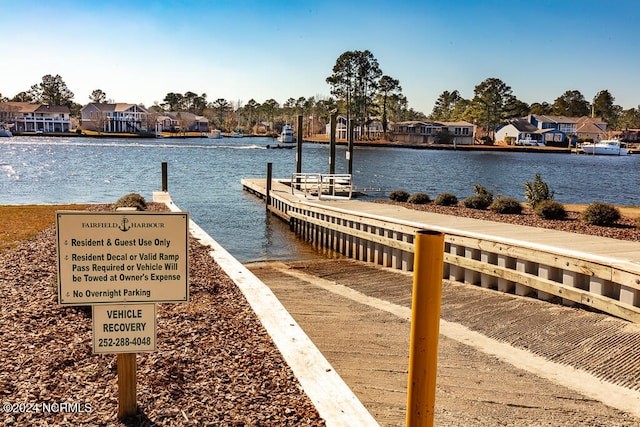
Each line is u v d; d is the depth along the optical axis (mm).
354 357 6547
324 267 13727
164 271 3852
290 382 4734
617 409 5164
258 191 28219
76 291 3754
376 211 16188
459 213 16000
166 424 3820
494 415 5012
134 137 122188
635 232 12000
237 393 4434
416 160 68500
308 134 146000
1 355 4855
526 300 9133
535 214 15258
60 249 3709
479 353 6688
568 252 8609
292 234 19250
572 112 152375
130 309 3838
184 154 68812
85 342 5281
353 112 105750
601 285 8000
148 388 4328
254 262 14664
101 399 4137
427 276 3252
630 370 6000
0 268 8484
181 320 6238
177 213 3826
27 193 29969
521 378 5906
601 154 98875
